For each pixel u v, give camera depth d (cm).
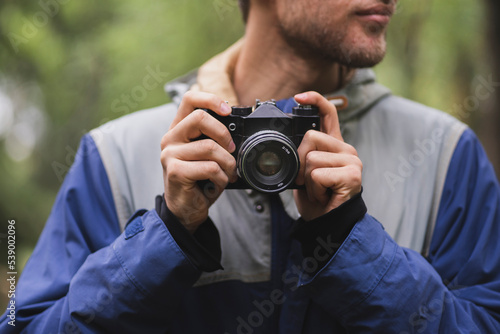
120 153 136
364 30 121
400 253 112
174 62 447
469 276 123
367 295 107
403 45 451
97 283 114
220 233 126
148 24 469
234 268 124
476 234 126
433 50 445
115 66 448
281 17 128
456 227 126
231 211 127
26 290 126
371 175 131
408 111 138
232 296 123
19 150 531
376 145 134
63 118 479
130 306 110
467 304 119
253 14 136
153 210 116
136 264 110
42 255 131
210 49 456
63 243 129
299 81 135
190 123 110
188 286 112
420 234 127
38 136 526
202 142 110
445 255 126
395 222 127
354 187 110
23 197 454
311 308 119
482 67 333
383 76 452
